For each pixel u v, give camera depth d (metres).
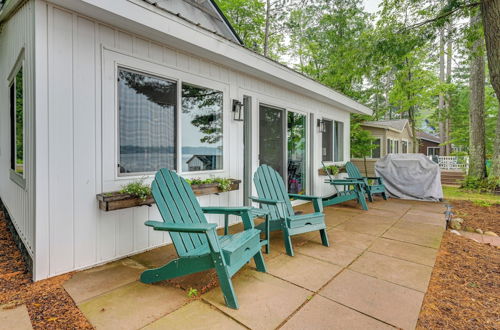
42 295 1.93
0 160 4.76
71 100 2.30
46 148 2.17
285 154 4.93
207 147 3.54
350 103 6.54
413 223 4.03
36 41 2.11
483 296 1.96
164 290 2.01
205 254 1.87
